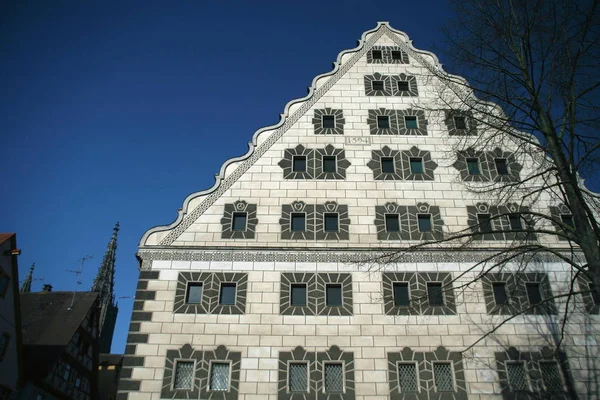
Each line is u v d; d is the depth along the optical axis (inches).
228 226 946.1
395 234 942.4
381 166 1018.1
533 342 845.2
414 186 994.1
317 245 927.0
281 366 820.6
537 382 813.9
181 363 830.5
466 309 870.4
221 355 829.2
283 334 845.8
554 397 801.6
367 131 1057.5
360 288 885.8
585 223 646.5
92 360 1534.2
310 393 800.9
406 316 862.5
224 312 863.7
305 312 863.7
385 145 1040.8
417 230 948.0
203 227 944.3
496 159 1032.8
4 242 1117.7
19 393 1178.0
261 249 919.7
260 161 1016.2
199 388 804.0
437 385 816.3
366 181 997.2
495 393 804.0
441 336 847.1
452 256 919.0
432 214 966.4
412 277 898.1
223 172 1000.9
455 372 819.4
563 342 842.2
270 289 884.0
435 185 996.6
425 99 1098.1
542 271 907.4
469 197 984.3
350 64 1146.0
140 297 874.8
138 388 803.4
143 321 854.5
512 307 873.5
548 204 970.7
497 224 957.2
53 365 1268.5
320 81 1119.6
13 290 1149.7
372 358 827.4
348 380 810.2
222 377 820.6
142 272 898.1
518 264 909.2
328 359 826.2
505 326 857.5
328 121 1072.2
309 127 1059.9
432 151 1034.1
